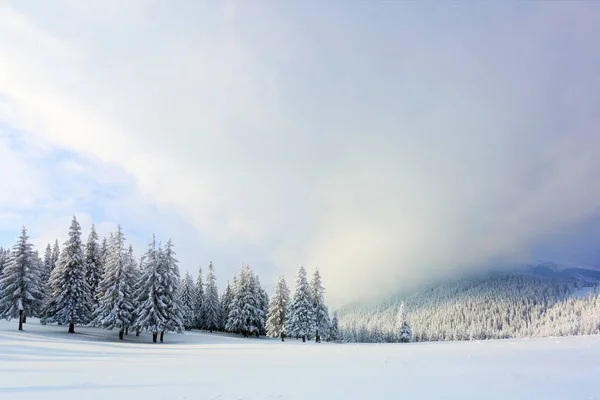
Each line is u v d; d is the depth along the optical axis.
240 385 10.93
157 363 17.78
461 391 9.75
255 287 66.50
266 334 63.50
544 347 23.30
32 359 18.89
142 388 10.52
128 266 43.97
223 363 17.80
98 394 9.70
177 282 44.41
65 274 42.53
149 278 42.56
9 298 39.22
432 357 19.06
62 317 40.69
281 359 19.77
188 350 28.80
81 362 18.00
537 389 9.95
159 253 44.22
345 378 12.16
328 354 23.19
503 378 11.77
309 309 54.94
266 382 11.45
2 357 19.09
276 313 57.94
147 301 41.56
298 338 64.19
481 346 26.80
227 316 65.81
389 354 21.84
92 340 37.28
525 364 15.25
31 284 40.31
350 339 100.75
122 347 30.17
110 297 41.53
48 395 9.62
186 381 11.81
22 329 39.53
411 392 9.67
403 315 74.81
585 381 11.14
